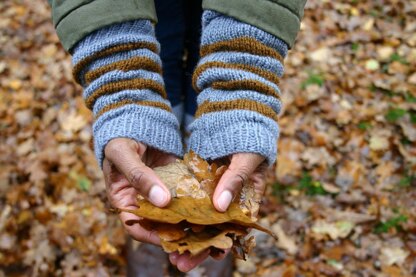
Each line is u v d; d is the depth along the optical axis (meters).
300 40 2.65
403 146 2.11
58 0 1.03
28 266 1.80
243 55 0.98
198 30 1.55
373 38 2.64
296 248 1.81
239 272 1.75
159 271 1.69
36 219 1.93
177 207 0.86
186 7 1.52
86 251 1.84
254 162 0.93
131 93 0.98
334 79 2.41
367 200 1.94
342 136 2.17
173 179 0.92
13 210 1.95
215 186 0.91
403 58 2.53
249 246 0.89
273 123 0.97
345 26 2.73
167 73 1.60
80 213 1.95
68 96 2.46
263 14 0.99
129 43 1.00
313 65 2.50
